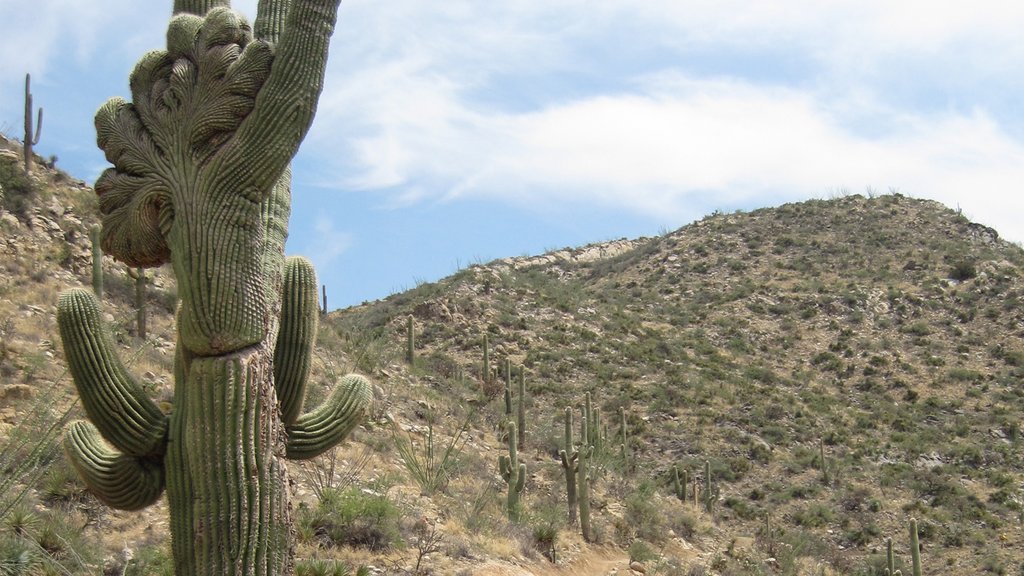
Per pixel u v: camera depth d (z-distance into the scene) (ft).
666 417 135.95
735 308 190.49
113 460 22.34
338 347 92.12
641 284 212.64
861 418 143.33
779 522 110.01
